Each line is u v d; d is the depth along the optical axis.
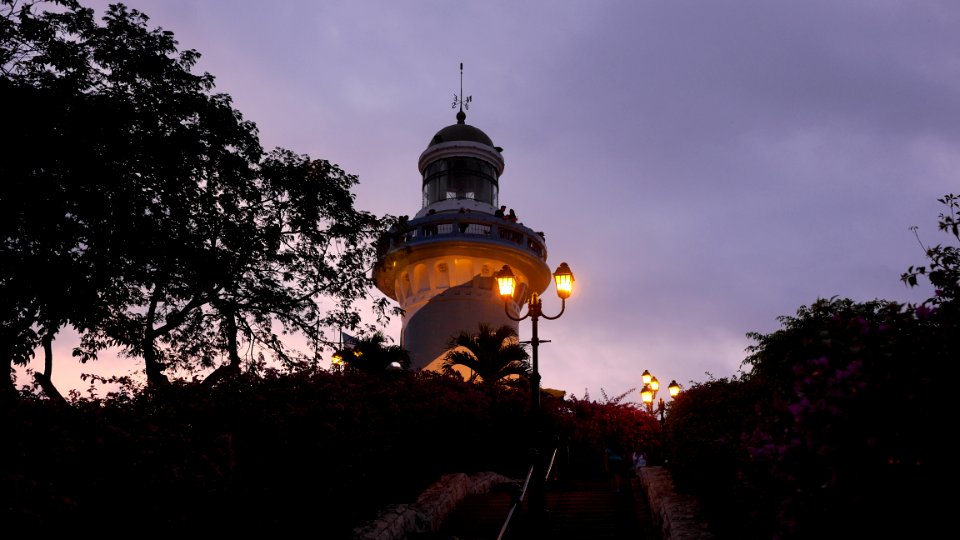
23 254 15.31
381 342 25.95
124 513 8.34
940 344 5.35
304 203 20.78
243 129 19.34
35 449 7.86
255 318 21.14
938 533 4.92
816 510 5.33
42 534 7.23
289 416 12.27
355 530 12.36
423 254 39.34
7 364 15.02
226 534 10.00
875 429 5.14
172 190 17.80
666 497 14.23
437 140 43.12
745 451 7.67
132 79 17.78
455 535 14.23
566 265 17.23
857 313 6.45
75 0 17.34
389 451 15.38
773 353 10.10
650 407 30.67
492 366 27.23
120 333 18.61
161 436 9.49
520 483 20.52
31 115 15.18
